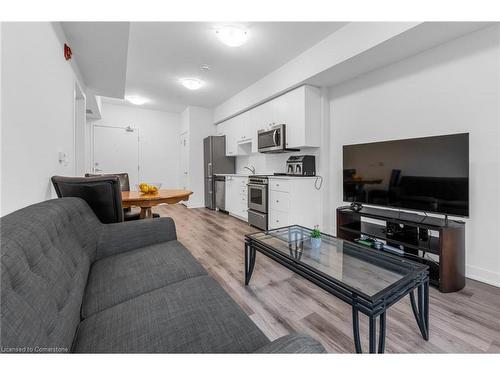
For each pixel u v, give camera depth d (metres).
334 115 3.33
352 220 2.81
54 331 0.67
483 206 2.02
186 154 6.09
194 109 5.88
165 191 2.74
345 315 1.58
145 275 1.25
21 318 0.54
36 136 1.41
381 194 2.48
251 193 4.07
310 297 1.80
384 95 2.72
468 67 2.07
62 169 2.04
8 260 0.58
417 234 2.24
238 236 3.43
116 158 5.83
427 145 2.11
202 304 0.98
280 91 3.55
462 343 1.32
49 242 0.88
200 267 1.38
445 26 1.95
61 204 1.23
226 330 0.83
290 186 3.23
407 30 2.01
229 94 4.85
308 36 2.72
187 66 3.51
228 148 5.48
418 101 2.42
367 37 2.31
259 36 2.71
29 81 1.31
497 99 1.92
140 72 3.73
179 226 4.03
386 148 2.43
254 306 1.68
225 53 3.12
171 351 0.73
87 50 2.45
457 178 1.93
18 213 0.87
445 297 1.80
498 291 1.88
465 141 1.88
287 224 3.29
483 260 2.03
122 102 5.63
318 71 2.87
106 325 0.86
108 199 1.73
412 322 1.51
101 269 1.33
